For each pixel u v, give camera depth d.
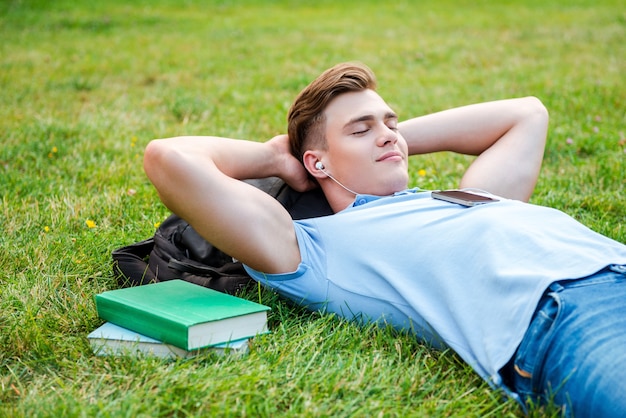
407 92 7.45
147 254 3.20
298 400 2.10
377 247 2.53
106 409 2.02
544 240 2.34
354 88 2.87
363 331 2.54
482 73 8.53
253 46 10.51
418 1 16.53
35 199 3.99
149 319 2.38
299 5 16.09
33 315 2.61
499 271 2.27
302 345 2.44
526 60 9.41
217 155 2.73
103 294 2.56
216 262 2.95
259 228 2.53
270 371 2.26
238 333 2.42
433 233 2.46
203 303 2.48
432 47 10.41
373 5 16.02
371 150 2.81
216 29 12.28
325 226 2.67
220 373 2.21
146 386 2.15
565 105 6.67
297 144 3.01
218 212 2.49
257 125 6.04
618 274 2.22
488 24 12.84
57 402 2.08
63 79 7.90
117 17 13.55
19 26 12.17
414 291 2.42
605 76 8.16
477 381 2.27
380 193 2.84
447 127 3.26
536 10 14.58
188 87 7.69
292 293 2.64
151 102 6.86
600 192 4.29
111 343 2.42
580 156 5.26
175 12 14.66
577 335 2.03
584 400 1.95
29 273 3.01
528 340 2.12
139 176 4.61
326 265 2.61
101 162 4.83
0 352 2.40
